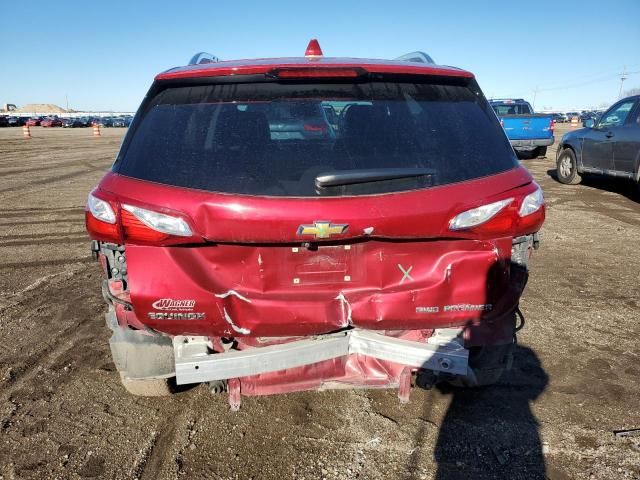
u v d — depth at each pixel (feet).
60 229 26.94
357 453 9.19
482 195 8.05
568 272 19.21
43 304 16.34
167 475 8.71
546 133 58.23
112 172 8.31
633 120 33.37
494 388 11.21
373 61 9.50
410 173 7.88
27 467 8.91
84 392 11.24
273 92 8.44
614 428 9.82
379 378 8.95
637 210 30.86
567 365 12.21
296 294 8.09
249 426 9.96
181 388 11.22
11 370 12.20
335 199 7.63
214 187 7.73
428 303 8.11
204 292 7.83
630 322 14.65
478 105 9.13
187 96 8.57
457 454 9.14
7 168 56.13
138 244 7.84
